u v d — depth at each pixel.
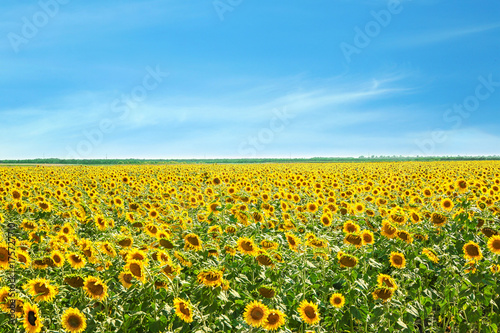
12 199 13.13
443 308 6.17
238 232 8.94
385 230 7.83
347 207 12.25
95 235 9.72
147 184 22.39
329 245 7.67
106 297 4.88
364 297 5.82
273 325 4.40
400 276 6.85
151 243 6.87
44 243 7.94
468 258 6.75
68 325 4.34
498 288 5.81
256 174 27.78
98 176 31.44
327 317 5.86
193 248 6.66
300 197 16.14
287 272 6.79
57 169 46.28
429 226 9.50
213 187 16.70
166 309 4.74
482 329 5.87
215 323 4.87
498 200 12.47
